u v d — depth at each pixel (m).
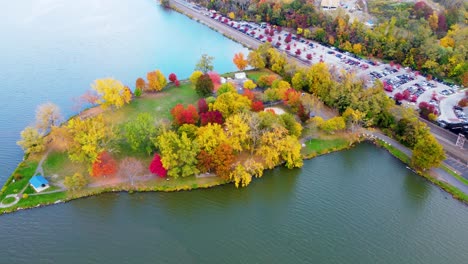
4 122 162.88
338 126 154.88
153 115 166.00
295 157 139.25
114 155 138.62
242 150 141.38
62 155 138.75
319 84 183.75
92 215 118.38
